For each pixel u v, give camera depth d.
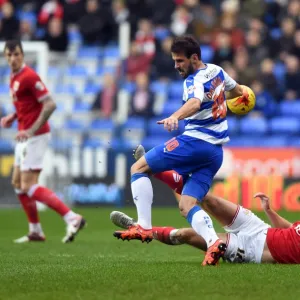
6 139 56.25
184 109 21.02
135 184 22.38
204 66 22.33
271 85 59.50
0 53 49.53
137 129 59.59
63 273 19.92
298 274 19.33
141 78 60.72
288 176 52.38
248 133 59.00
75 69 66.19
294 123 59.25
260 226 21.92
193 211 21.66
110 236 35.28
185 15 66.44
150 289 17.17
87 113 62.25
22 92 31.45
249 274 19.28
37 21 69.38
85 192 54.59
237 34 62.59
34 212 32.50
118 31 68.44
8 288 17.52
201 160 22.23
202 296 16.33
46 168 52.31
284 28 63.44
